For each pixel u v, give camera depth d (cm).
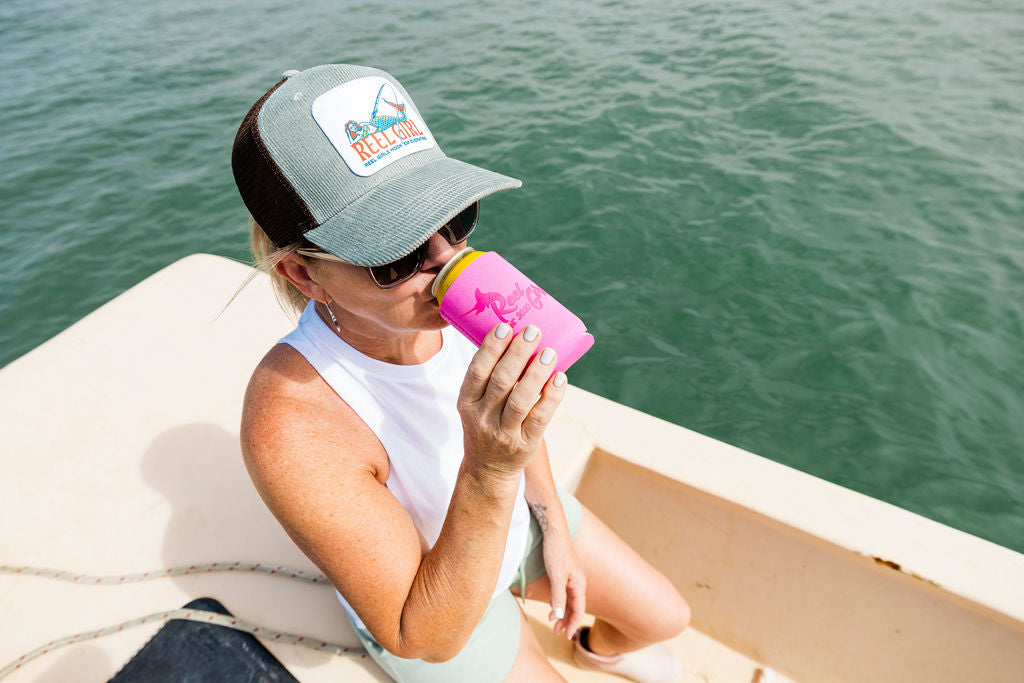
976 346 391
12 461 159
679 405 371
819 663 175
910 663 162
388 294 84
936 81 681
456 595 90
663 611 149
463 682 115
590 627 182
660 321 420
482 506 86
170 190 584
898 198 509
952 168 536
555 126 638
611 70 757
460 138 626
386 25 963
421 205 78
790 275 445
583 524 150
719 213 505
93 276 496
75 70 861
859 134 591
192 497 152
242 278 216
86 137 679
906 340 397
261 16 1048
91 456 160
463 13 1000
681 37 848
